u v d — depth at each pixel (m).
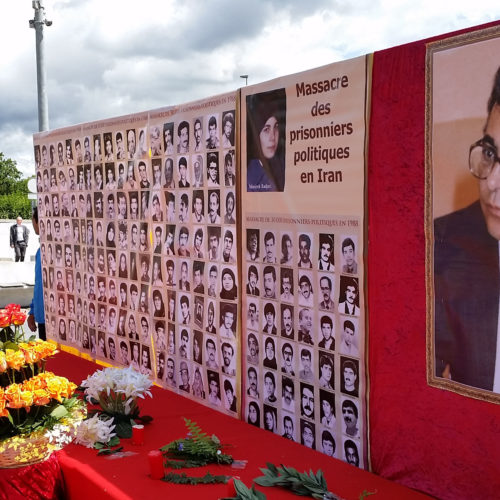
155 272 4.48
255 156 3.48
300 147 3.19
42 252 6.14
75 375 4.72
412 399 2.71
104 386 3.43
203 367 4.02
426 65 2.55
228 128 3.68
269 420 3.49
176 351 4.30
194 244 4.05
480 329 2.43
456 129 2.45
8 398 2.71
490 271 2.38
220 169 3.77
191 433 3.03
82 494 2.74
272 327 3.44
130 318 4.82
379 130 2.78
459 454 2.53
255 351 3.57
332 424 3.10
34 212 6.20
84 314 5.48
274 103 3.33
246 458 2.97
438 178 2.54
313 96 3.09
